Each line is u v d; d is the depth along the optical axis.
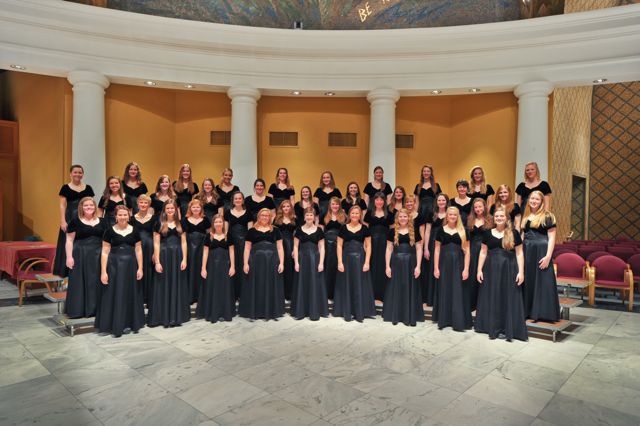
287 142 9.98
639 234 13.66
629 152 13.77
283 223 6.89
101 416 3.23
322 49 8.89
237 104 8.98
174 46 8.57
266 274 5.98
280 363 4.35
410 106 10.02
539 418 3.28
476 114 9.58
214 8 9.08
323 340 5.11
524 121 8.38
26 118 9.78
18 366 4.23
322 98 9.96
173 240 5.68
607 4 11.68
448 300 5.66
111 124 9.05
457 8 8.98
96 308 5.34
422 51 8.76
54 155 8.86
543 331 5.60
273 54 8.95
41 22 7.65
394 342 5.07
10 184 10.02
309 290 6.04
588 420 3.25
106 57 8.22
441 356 4.61
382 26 9.30
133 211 6.58
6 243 8.02
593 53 7.91
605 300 7.45
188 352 4.66
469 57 8.63
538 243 5.48
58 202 8.78
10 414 3.25
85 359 4.43
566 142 11.72
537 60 8.27
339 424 3.14
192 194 7.25
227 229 6.75
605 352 4.79
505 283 5.24
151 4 8.79
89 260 5.55
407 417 3.26
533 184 6.50
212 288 5.88
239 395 3.61
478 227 6.05
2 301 6.93
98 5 8.40
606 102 14.06
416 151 10.03
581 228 13.94
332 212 6.90
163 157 9.80
